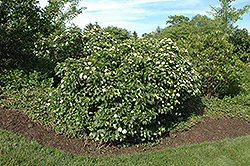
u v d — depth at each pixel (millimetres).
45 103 4422
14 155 2984
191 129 4652
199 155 3615
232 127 5098
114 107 3525
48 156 3156
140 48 4336
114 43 5004
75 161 3215
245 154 3660
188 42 6457
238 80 6320
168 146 4008
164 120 4418
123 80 3633
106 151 3660
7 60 5766
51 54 5426
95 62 3648
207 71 5984
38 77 5336
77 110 3723
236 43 12625
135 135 3928
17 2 4980
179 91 4223
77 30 5223
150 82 3785
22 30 5203
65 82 3586
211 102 6098
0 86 4617
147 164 3312
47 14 6000
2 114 3809
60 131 3855
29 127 3727
